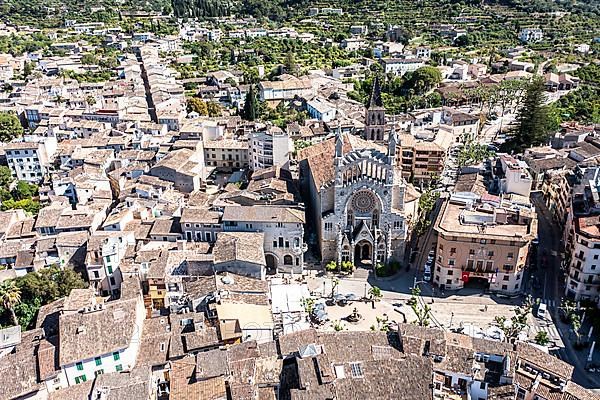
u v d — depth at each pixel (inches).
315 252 6752.0
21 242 6131.9
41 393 4136.3
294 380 4212.6
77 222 6328.7
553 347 5103.3
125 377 4072.3
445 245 5831.7
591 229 5615.2
